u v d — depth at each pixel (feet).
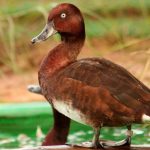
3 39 54.29
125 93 32.04
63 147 34.06
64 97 32.86
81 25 34.63
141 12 59.77
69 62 34.12
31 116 43.75
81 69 32.83
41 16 56.80
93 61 33.19
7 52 53.67
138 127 42.37
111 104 32.01
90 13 54.49
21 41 56.29
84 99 32.37
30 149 34.63
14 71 53.36
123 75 32.68
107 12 58.75
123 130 43.11
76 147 33.71
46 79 33.78
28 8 56.34
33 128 43.75
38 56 55.62
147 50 48.19
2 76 52.75
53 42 56.54
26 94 49.32
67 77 32.89
